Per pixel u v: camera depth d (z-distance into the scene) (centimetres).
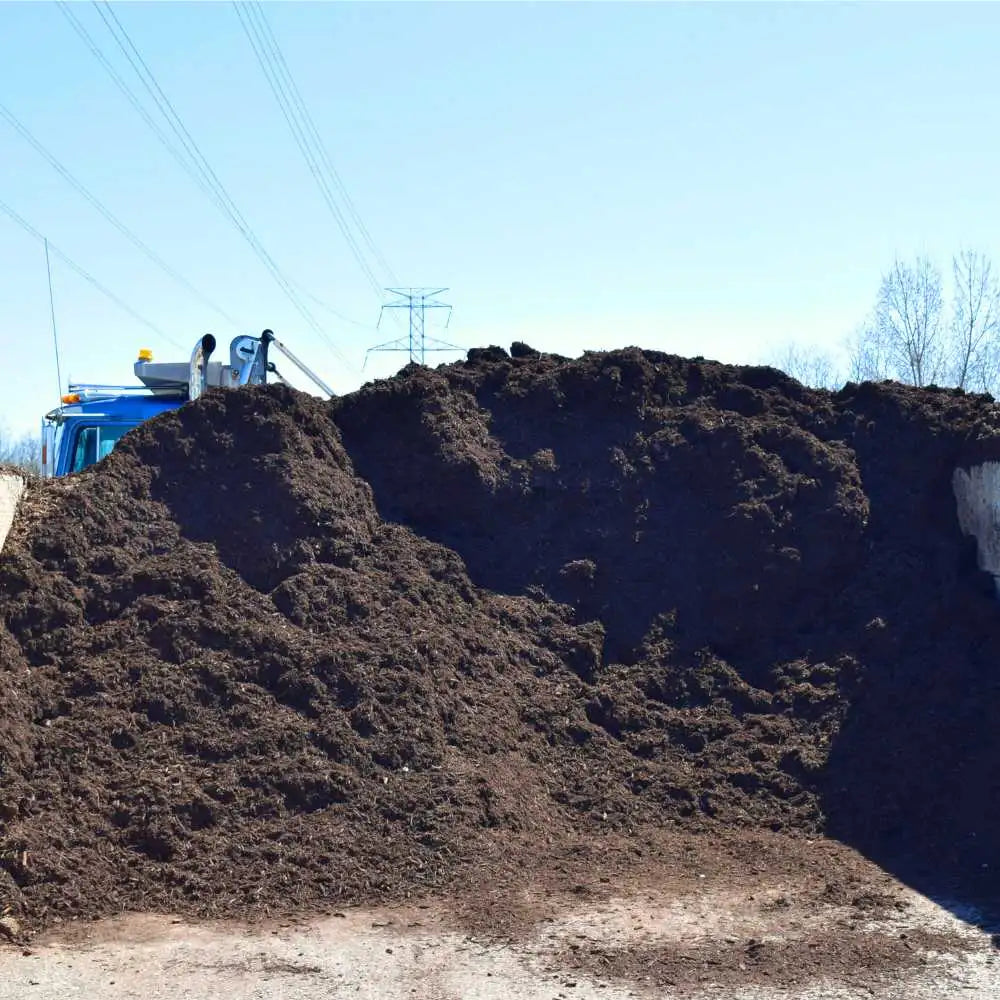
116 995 593
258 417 1123
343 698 907
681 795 926
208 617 945
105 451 1545
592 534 1160
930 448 1205
